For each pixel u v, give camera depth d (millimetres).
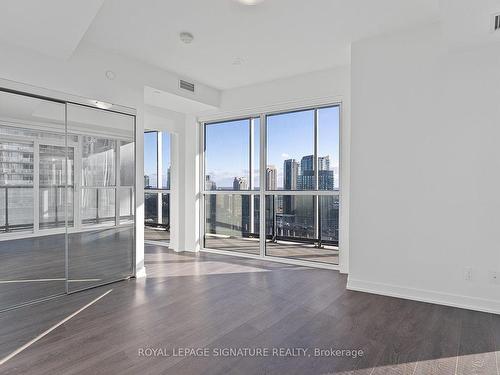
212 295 3367
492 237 2910
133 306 3059
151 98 4656
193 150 5664
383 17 3018
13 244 5801
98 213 3723
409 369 2023
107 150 3764
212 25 3143
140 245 4074
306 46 3631
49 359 2117
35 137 6422
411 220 3262
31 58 3059
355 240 3555
